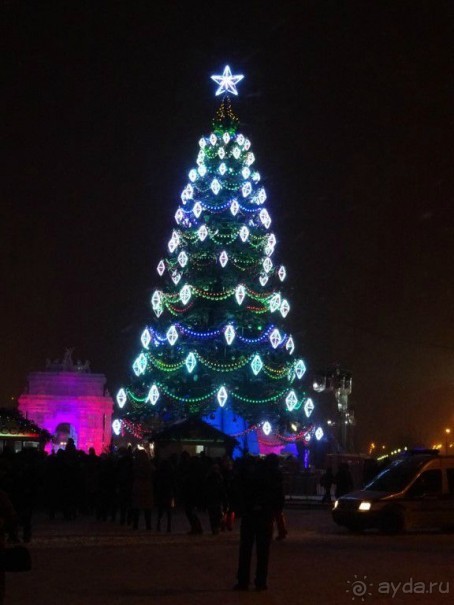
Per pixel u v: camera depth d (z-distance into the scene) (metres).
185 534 25.05
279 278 50.06
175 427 40.59
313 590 14.03
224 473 26.44
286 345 48.69
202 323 49.06
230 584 14.70
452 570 16.34
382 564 17.33
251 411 47.88
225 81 52.38
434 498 25.73
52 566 16.94
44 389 78.75
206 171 50.78
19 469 22.33
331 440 54.78
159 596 13.33
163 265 50.19
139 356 46.09
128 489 28.12
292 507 37.72
